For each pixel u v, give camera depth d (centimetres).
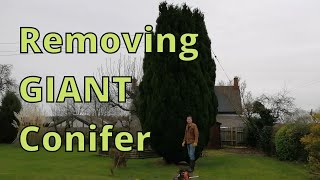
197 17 2248
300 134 2261
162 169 2022
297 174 1853
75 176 1695
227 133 3700
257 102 3681
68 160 2448
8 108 4438
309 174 1823
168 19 2173
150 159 2517
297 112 3534
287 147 2305
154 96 2131
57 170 1975
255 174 1861
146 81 2191
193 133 1698
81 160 2445
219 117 4453
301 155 2255
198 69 2156
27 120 3809
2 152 3033
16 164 2238
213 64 2292
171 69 2120
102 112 5175
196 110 2117
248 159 2384
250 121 3291
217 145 3325
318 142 1756
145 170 1992
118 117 4803
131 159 2520
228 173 1888
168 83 2108
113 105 3656
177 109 2097
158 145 2139
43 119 3841
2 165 2191
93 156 2673
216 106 2275
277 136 2391
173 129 2094
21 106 4481
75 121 5375
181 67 2128
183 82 2116
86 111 6112
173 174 1853
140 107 2231
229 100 4603
